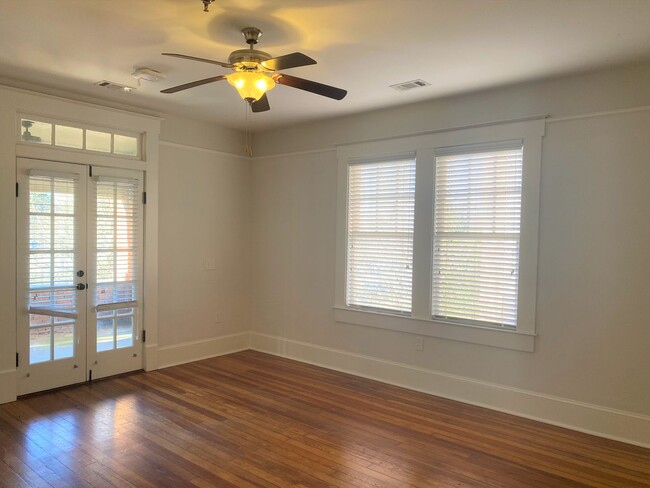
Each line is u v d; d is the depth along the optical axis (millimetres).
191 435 3262
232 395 4082
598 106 3324
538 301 3600
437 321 4125
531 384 3652
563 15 2488
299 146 5195
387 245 4492
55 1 2416
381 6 2422
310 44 2943
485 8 2428
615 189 3268
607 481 2725
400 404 3922
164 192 4812
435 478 2734
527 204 3621
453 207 4051
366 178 4633
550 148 3527
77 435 3227
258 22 2645
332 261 4918
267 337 5535
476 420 3596
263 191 5562
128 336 4609
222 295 5418
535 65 3244
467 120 3951
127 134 4527
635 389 3215
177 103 4395
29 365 3934
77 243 4172
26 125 3875
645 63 3139
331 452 3043
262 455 2986
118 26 2730
